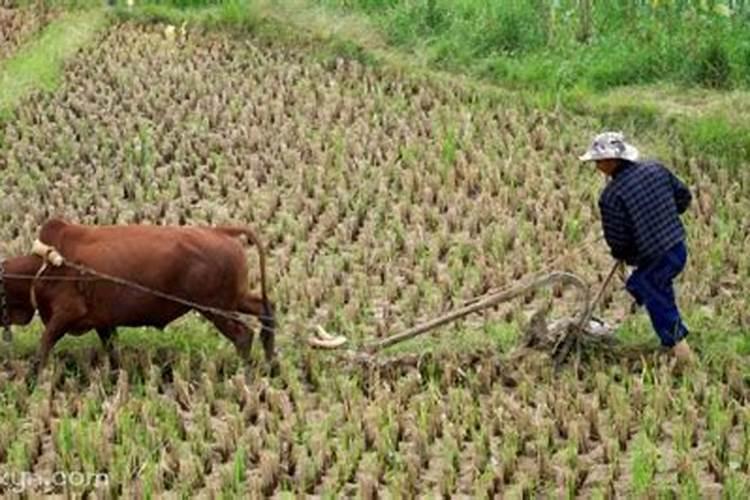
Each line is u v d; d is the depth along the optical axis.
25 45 20.47
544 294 11.60
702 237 12.43
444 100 16.75
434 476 9.01
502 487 8.78
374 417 9.43
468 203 13.51
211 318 10.50
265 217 13.52
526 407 9.82
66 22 20.84
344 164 14.70
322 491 8.89
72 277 10.34
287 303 11.65
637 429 9.52
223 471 8.91
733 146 14.65
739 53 16.27
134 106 16.97
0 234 13.12
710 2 17.19
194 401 10.01
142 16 20.95
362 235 12.87
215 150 15.57
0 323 10.63
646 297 10.23
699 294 11.50
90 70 18.53
